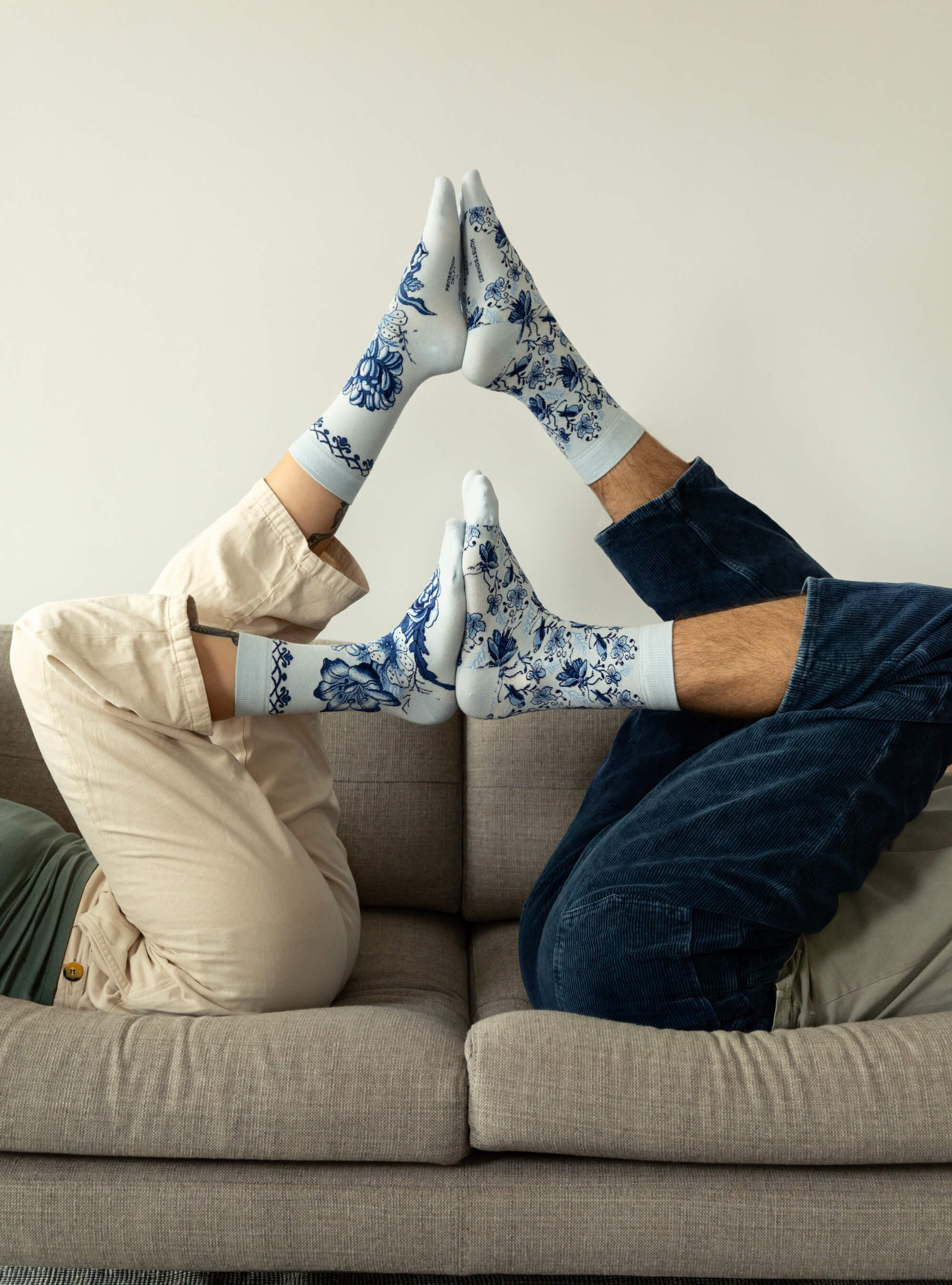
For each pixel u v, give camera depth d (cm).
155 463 185
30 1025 93
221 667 108
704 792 103
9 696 157
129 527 187
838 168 184
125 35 179
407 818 161
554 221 184
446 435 186
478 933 165
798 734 100
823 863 98
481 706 112
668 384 187
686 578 120
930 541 190
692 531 119
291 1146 88
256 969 104
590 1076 89
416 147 183
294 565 119
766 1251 89
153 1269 90
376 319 185
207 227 182
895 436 188
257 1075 90
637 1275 91
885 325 186
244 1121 88
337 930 113
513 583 112
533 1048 91
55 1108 87
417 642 110
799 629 103
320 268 184
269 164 182
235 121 181
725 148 184
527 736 163
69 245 181
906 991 106
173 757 104
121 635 103
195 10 179
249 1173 90
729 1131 87
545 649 111
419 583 190
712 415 188
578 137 183
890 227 185
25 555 186
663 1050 92
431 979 136
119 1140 87
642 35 182
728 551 119
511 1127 88
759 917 98
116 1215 88
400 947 146
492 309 115
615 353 187
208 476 186
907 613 101
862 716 99
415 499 188
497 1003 132
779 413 188
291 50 180
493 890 162
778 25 182
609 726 164
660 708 111
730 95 183
